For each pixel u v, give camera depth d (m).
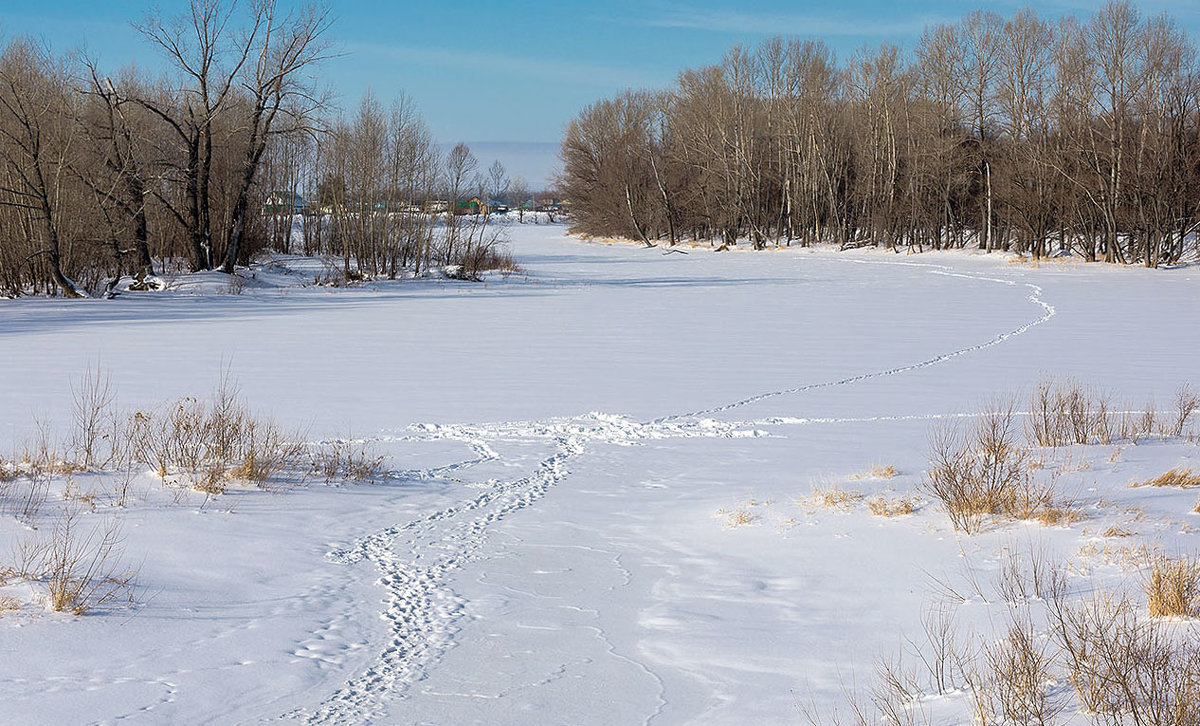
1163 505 8.68
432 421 14.98
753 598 7.10
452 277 51.41
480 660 6.02
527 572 7.86
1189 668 4.66
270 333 27.92
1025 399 16.47
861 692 5.30
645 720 5.14
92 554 7.79
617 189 106.88
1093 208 64.75
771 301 40.38
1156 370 20.23
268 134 46.78
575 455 12.71
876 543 8.18
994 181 71.69
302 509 9.62
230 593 7.18
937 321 31.80
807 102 89.94
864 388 18.20
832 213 91.69
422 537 8.88
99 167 42.00
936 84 75.38
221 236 50.19
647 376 19.89
